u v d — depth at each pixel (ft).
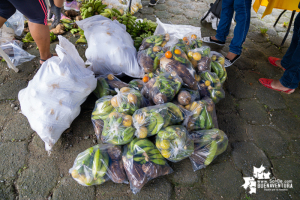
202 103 5.97
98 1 9.74
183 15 12.92
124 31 8.20
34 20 6.50
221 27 9.93
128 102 5.57
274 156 6.21
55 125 5.62
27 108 5.63
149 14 12.70
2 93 7.27
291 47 8.75
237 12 8.18
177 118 5.60
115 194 5.12
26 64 8.47
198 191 5.31
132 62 7.35
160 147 5.08
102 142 6.01
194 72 6.57
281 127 7.05
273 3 8.63
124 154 5.24
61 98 5.74
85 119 6.81
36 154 5.77
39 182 5.22
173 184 5.41
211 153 5.44
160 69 6.84
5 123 6.42
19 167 5.47
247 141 6.56
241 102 7.87
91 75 6.57
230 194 5.30
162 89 5.86
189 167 5.74
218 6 11.01
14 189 5.08
